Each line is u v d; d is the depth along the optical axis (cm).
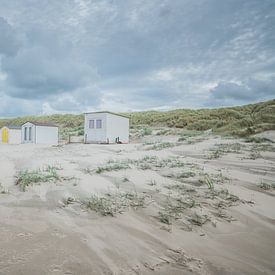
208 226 352
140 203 432
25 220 349
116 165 800
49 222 345
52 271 225
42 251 261
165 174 677
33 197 462
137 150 1498
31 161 988
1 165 865
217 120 3125
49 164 894
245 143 1461
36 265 233
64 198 456
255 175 676
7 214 371
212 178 619
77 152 1437
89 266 238
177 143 1639
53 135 2764
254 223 365
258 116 2627
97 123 2367
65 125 5034
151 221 364
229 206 430
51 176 616
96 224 345
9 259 242
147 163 868
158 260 258
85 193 489
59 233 309
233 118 3145
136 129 3356
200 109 4700
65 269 230
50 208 404
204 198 469
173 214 388
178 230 337
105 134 2308
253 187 556
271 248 292
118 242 294
